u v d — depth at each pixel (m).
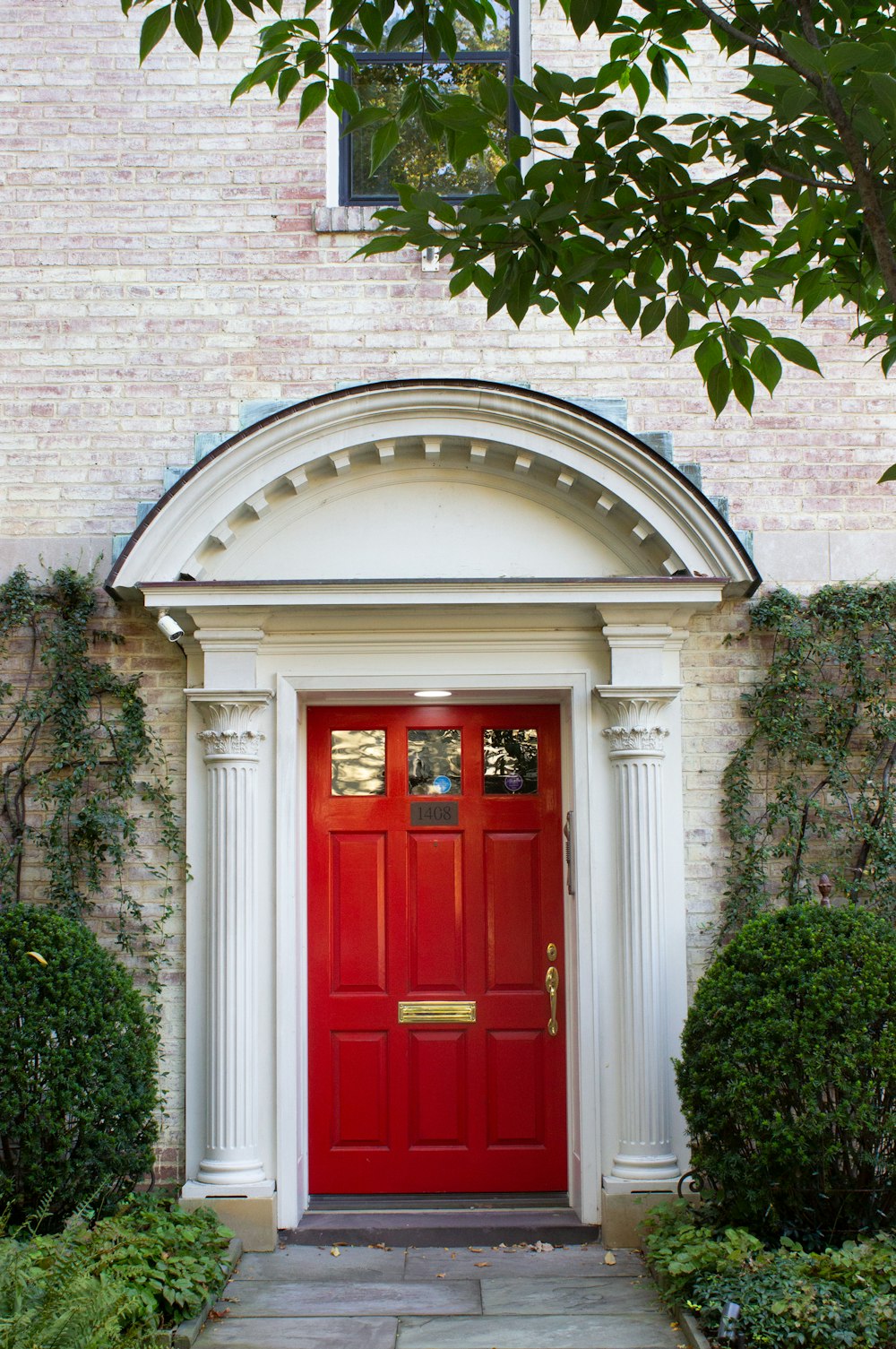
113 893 5.79
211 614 5.71
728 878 5.82
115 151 6.19
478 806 6.18
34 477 6.04
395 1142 5.99
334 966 6.09
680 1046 5.68
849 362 6.14
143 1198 5.26
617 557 5.94
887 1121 4.72
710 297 4.08
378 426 5.73
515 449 5.74
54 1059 4.92
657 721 5.82
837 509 6.05
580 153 3.87
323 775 6.18
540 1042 6.06
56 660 5.86
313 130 6.21
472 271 4.06
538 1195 5.97
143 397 6.07
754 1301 4.38
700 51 6.32
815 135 3.66
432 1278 5.18
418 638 5.90
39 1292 3.81
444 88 6.53
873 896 5.73
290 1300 4.95
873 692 5.88
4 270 6.13
